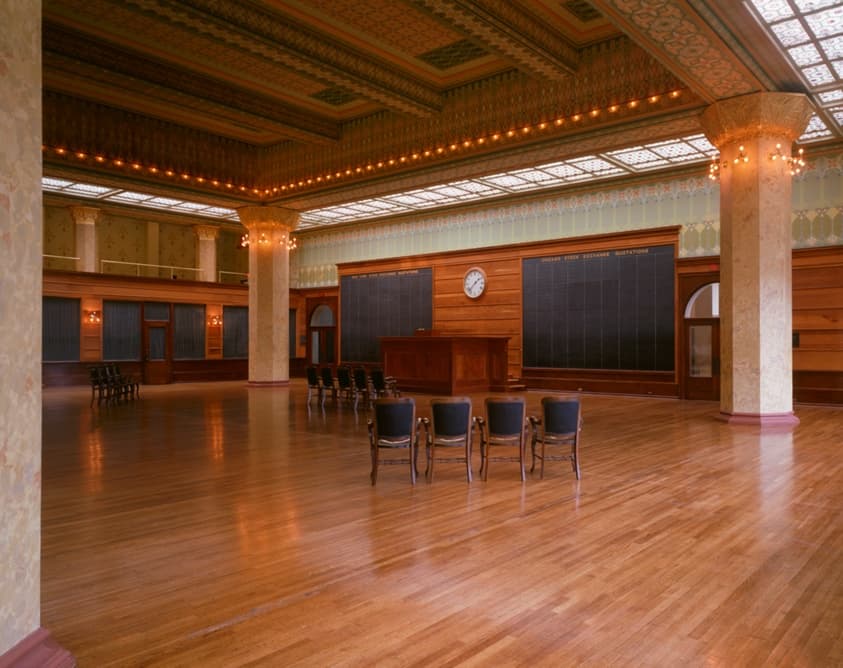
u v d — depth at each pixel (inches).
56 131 543.2
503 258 754.2
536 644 121.3
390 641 122.8
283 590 148.5
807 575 156.1
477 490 246.1
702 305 659.4
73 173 561.3
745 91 398.6
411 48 454.9
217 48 458.0
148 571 161.3
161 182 621.6
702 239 614.5
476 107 521.0
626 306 660.1
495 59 478.9
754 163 408.5
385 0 391.2
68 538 188.4
